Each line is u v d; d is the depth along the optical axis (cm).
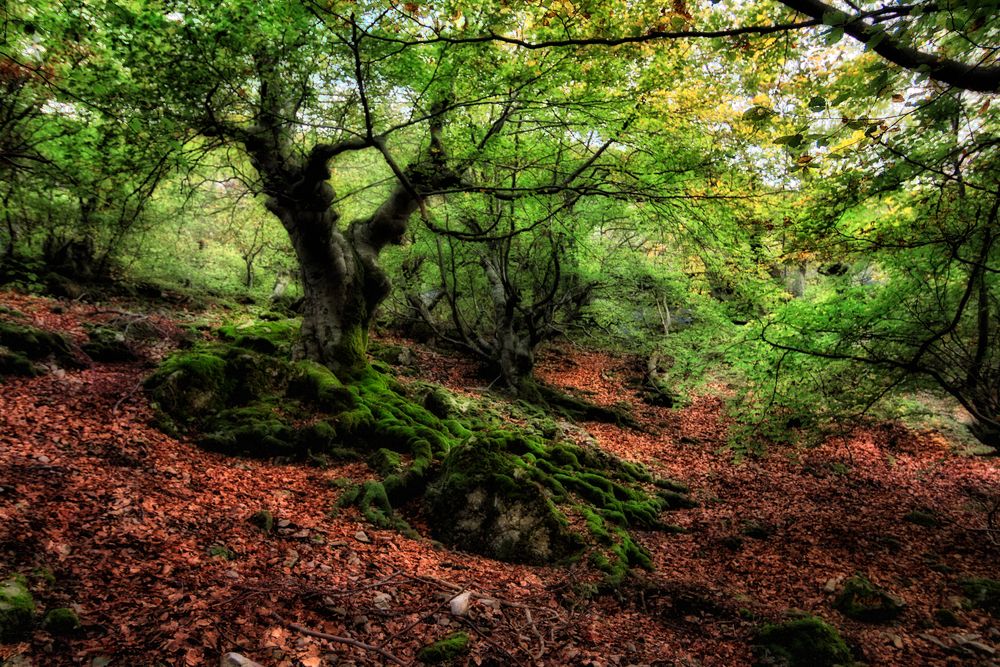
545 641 529
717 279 1522
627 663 516
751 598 726
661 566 836
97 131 675
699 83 883
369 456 970
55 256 1716
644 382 2173
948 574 845
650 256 1889
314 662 417
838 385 947
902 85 418
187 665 379
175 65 585
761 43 497
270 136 891
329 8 496
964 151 544
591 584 694
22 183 880
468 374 1898
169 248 1995
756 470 1442
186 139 655
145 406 890
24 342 977
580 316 2045
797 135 409
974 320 882
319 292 1232
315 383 1091
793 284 1647
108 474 663
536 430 1395
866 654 586
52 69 650
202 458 818
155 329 1381
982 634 656
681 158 893
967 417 1683
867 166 629
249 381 1037
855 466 1491
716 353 1431
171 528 574
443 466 882
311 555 607
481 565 707
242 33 598
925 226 745
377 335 2155
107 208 1348
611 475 1216
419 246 1744
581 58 699
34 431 724
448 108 621
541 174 1059
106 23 578
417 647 476
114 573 468
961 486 1351
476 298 2089
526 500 790
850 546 955
